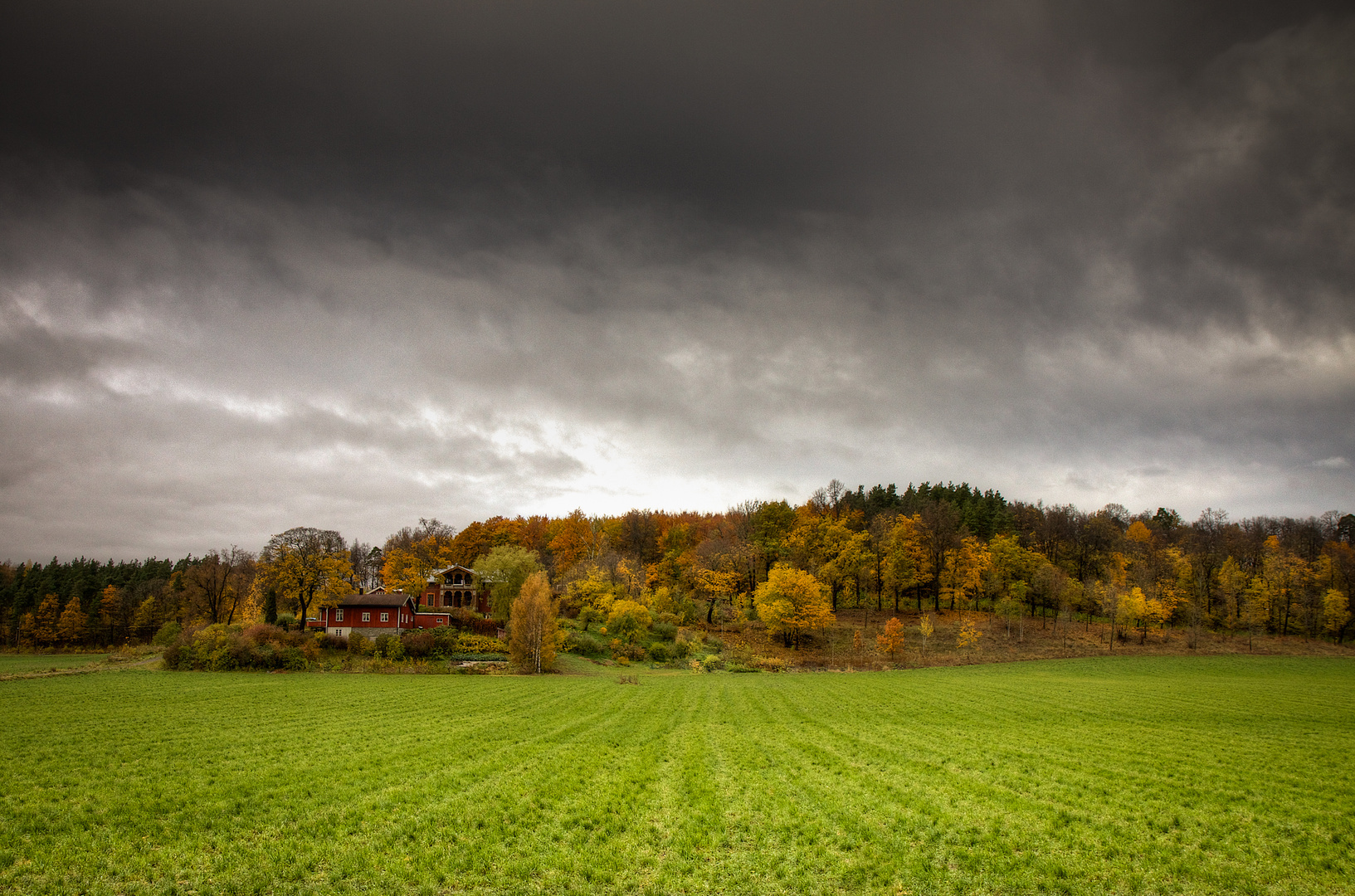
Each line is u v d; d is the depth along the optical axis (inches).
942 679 2549.2
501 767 997.2
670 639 3558.1
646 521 5748.0
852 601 4717.0
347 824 730.2
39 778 901.8
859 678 2605.8
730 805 818.8
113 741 1146.0
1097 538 5004.9
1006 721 1529.3
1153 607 3558.1
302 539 3053.6
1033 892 582.2
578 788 885.2
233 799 810.8
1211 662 3056.1
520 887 583.8
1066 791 895.1
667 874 612.7
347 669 2427.4
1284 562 4079.7
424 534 5664.4
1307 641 3681.1
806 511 5812.0
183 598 4756.4
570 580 4131.4
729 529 5467.5
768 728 1411.2
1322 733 1360.7
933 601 4645.7
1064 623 3870.6
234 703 1603.1
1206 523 6018.7
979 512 5383.9
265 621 2974.9
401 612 3368.6
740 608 4313.5
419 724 1365.7
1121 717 1588.3
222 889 570.6
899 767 1035.3
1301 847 689.6
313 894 562.9
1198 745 1229.1
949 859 652.1
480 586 4072.3
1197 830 740.7
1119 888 590.9
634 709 1692.9
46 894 557.9
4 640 5027.1
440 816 759.1
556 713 1583.4
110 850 650.8
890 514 5226.4
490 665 2677.2
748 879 605.3
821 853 665.6
